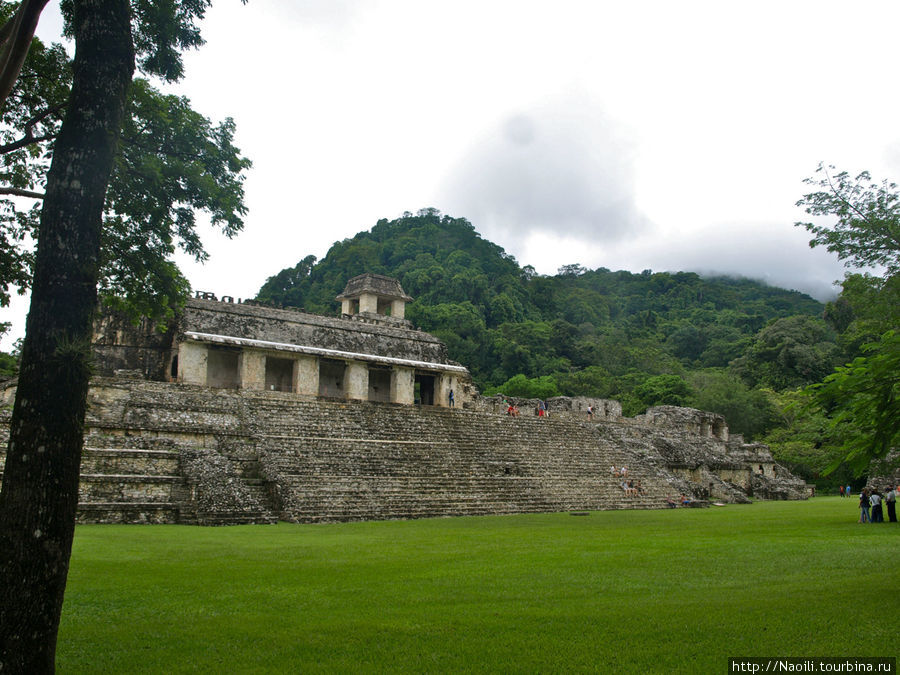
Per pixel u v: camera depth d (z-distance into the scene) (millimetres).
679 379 57094
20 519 4352
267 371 31422
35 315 4730
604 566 9883
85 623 6496
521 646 5598
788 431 47281
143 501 16391
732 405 52406
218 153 12180
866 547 12008
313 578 8812
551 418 32500
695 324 100375
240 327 29359
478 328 71188
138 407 20312
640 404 56969
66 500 4523
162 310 12719
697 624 6184
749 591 7828
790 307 120000
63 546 4465
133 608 7094
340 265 82938
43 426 4508
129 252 11625
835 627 5980
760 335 72000
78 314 4793
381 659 5309
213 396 23234
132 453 17234
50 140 10516
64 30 9500
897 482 26938
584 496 24891
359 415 26141
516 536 14219
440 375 34656
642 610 6824
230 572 9227
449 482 22547
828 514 21469
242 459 19438
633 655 5305
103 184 5090
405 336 34906
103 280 11953
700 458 34219
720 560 10484
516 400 37062
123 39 5328
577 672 4949
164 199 11523
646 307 112625
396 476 21781
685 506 26797
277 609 7059
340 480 20203
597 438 31953
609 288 121812
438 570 9500
